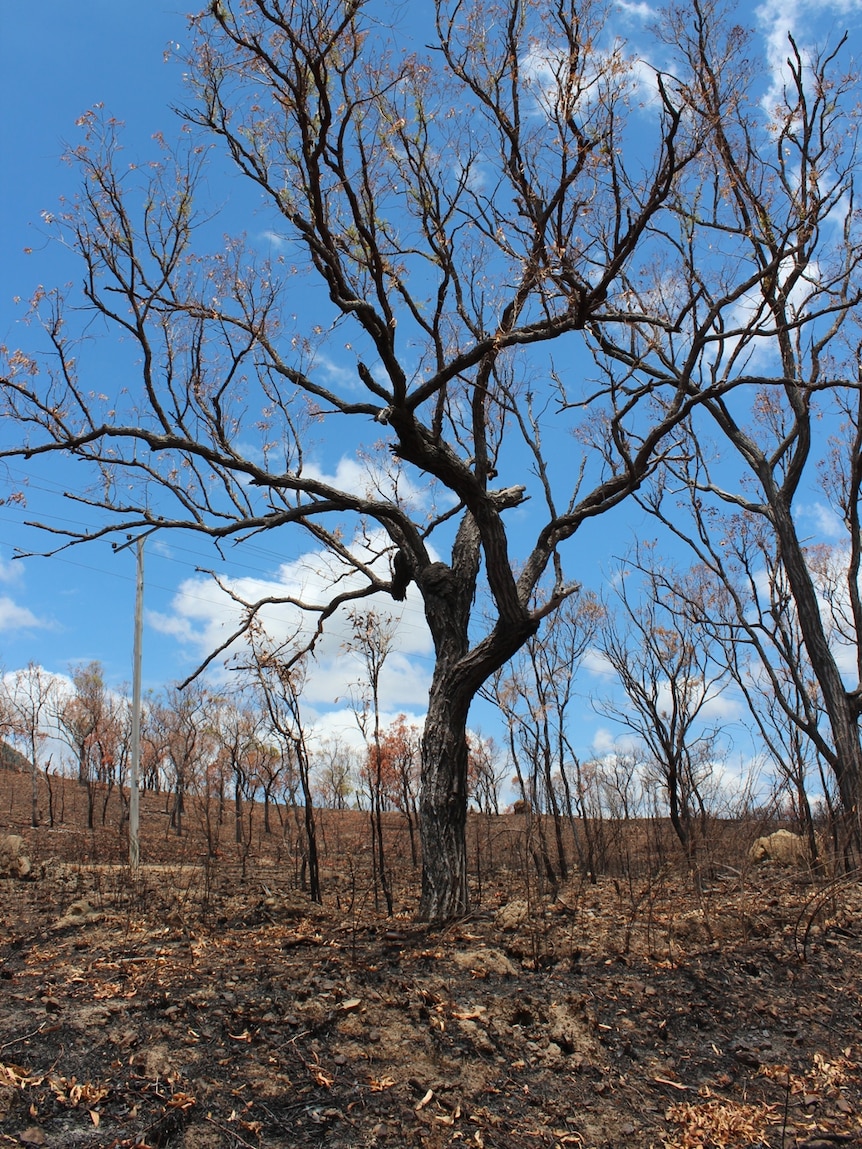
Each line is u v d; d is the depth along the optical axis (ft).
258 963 20.95
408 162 29.12
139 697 61.67
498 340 26.09
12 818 103.45
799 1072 18.33
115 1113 13.94
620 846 46.68
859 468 47.32
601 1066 17.67
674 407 29.37
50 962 21.08
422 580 31.19
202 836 75.97
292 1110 14.70
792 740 45.80
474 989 20.02
